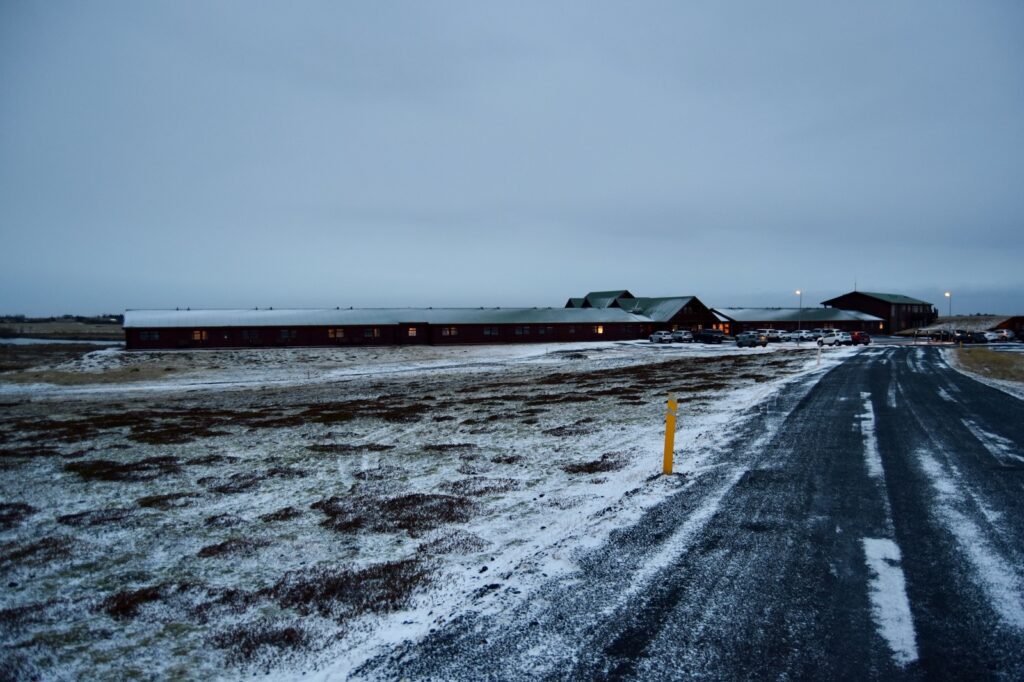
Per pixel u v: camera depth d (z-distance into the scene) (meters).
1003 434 14.33
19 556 8.58
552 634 5.55
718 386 25.81
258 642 5.67
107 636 6.00
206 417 23.95
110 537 9.33
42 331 152.00
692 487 10.16
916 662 4.95
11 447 18.30
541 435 16.28
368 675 5.02
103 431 21.06
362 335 75.38
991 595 6.07
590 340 83.00
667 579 6.61
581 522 8.64
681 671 4.91
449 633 5.66
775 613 5.81
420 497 10.65
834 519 8.41
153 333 69.06
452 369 46.22
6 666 5.45
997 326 97.38
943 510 8.71
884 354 45.12
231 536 9.12
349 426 19.77
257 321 72.62
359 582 6.96
